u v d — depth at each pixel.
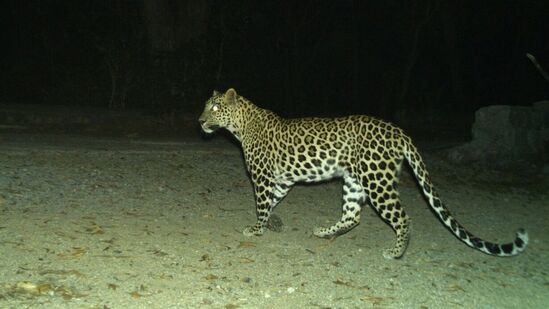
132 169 11.03
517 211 10.46
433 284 6.69
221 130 16.39
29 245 6.86
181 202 9.30
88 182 9.88
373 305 5.97
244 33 22.42
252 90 22.86
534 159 14.55
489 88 31.48
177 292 5.92
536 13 29.75
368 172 7.26
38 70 25.02
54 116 17.89
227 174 11.34
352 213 8.00
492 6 29.61
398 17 27.59
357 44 27.27
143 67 22.11
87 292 5.75
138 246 7.15
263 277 6.52
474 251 8.04
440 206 7.23
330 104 26.78
